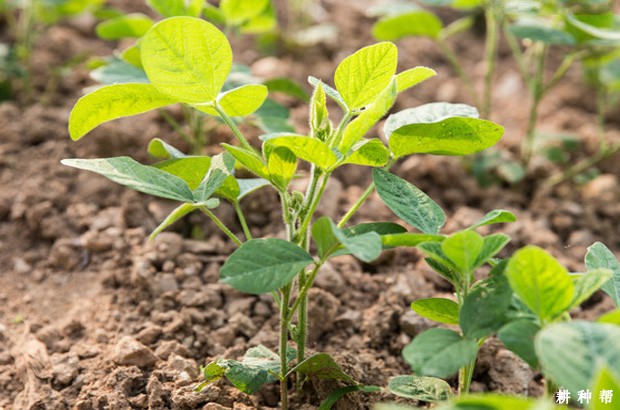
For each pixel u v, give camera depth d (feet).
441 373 2.47
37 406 3.01
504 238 2.61
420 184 3.96
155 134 3.90
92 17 5.13
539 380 3.11
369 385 3.04
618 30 3.95
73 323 3.25
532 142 4.19
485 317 2.55
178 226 3.64
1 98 4.32
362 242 2.54
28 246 3.61
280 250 2.61
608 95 4.86
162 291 3.35
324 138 2.77
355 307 3.35
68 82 4.52
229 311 3.31
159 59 2.67
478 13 5.42
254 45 5.13
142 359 3.08
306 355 3.07
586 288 2.55
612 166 4.33
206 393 2.96
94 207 3.67
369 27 5.46
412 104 4.61
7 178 3.77
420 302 2.72
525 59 4.85
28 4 4.43
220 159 2.82
